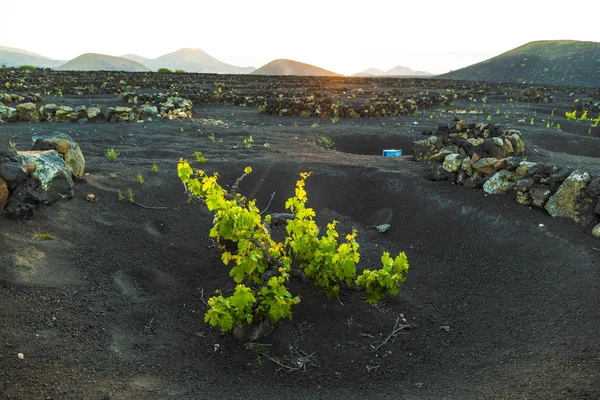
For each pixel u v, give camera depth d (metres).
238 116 19.08
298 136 14.21
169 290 5.25
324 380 3.95
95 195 6.88
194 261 6.04
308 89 33.12
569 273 5.11
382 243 7.07
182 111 17.30
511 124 19.09
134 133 13.40
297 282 5.48
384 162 10.50
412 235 7.18
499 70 146.38
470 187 7.79
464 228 6.86
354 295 5.39
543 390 3.44
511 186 7.12
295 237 5.38
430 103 25.89
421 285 5.85
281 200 8.66
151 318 4.64
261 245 4.84
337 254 4.96
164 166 9.22
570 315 4.46
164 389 3.56
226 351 4.25
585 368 3.64
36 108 15.20
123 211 6.72
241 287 4.09
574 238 5.71
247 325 4.41
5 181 5.48
